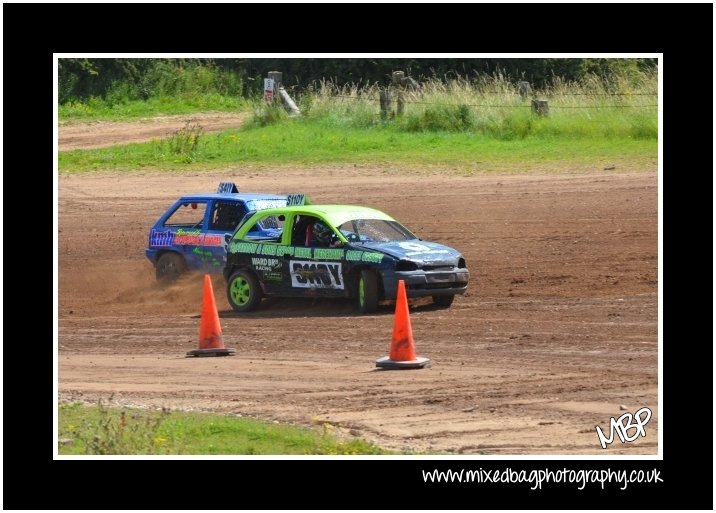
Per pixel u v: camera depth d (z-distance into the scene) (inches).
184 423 1309.1
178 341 1818.4
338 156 3543.3
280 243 2025.1
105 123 4726.9
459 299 2059.5
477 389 1421.0
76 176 3508.9
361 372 1535.4
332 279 1964.8
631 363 1519.4
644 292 2021.4
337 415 1328.7
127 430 1288.1
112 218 3034.0
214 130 4343.0
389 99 4035.4
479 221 2723.9
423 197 2999.5
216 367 1608.0
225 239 2228.1
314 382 1489.9
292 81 5418.3
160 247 2308.1
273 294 2026.3
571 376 1466.5
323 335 1790.1
